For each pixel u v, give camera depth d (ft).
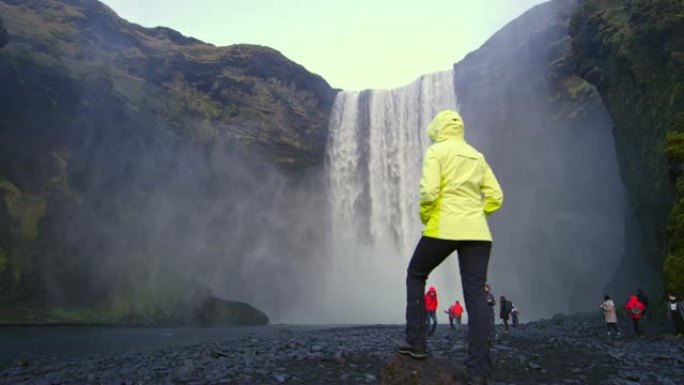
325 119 196.95
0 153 104.58
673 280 57.72
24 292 103.40
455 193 12.96
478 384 12.41
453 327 71.72
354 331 77.46
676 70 74.59
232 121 171.42
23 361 38.01
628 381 18.56
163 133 142.10
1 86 101.96
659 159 77.20
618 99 91.66
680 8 78.48
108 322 112.47
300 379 18.38
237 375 20.18
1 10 134.31
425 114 179.63
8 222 102.47
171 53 166.81
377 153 187.62
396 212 178.70
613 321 53.57
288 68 191.62
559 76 135.13
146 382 21.27
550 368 21.79
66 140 115.55
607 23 94.48
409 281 14.40
